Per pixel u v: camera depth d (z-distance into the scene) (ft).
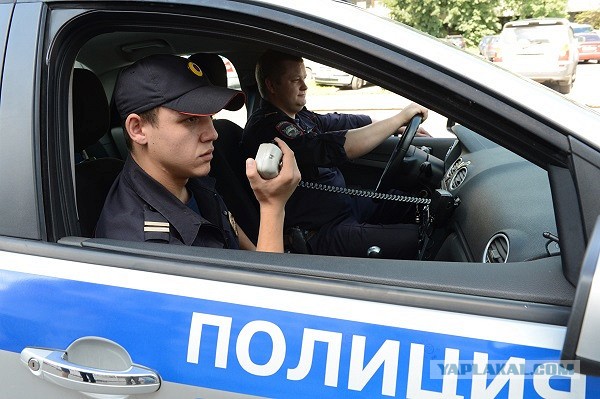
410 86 3.77
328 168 8.31
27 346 3.88
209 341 3.65
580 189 3.48
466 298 3.52
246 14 3.91
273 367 3.57
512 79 3.70
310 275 3.75
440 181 8.71
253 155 7.82
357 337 3.51
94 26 4.22
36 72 4.05
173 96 4.61
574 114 3.59
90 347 3.80
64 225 4.07
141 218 4.65
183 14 4.02
